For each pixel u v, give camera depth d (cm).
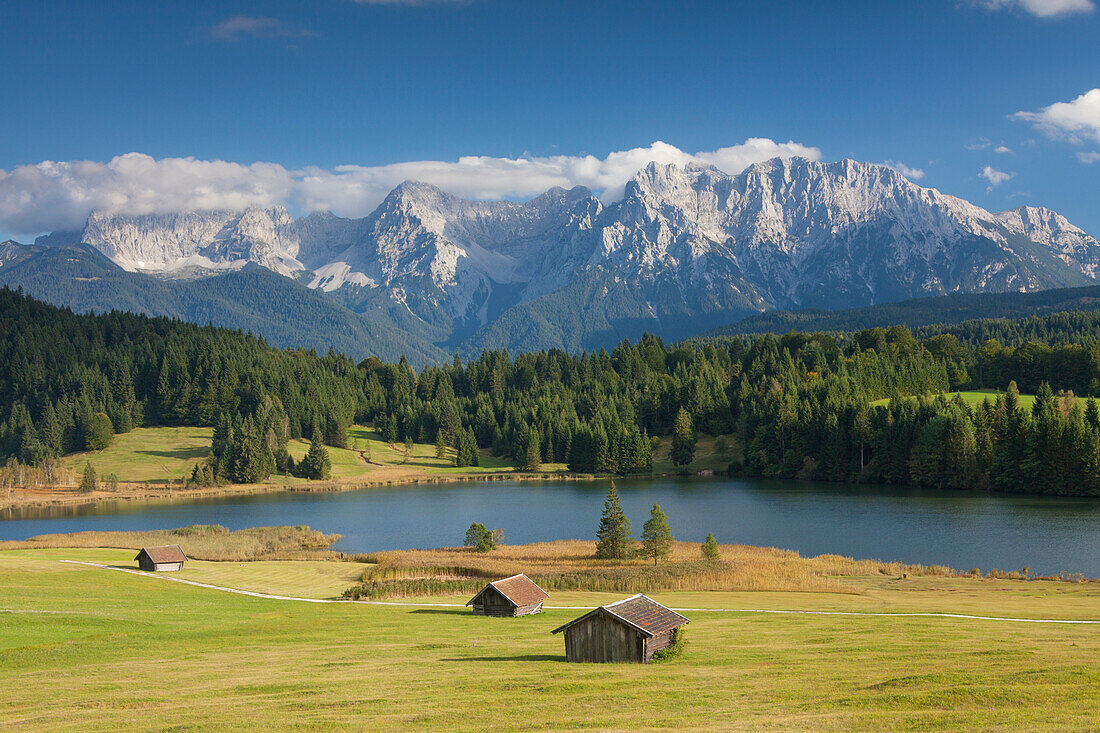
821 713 2567
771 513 12738
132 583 7475
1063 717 2406
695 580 7294
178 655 4212
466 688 3173
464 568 8294
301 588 7631
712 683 3128
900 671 3256
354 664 3853
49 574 7669
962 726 2336
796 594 6744
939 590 6744
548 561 9038
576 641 3806
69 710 2934
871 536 10388
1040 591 6600
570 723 2550
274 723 2666
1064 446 13800
